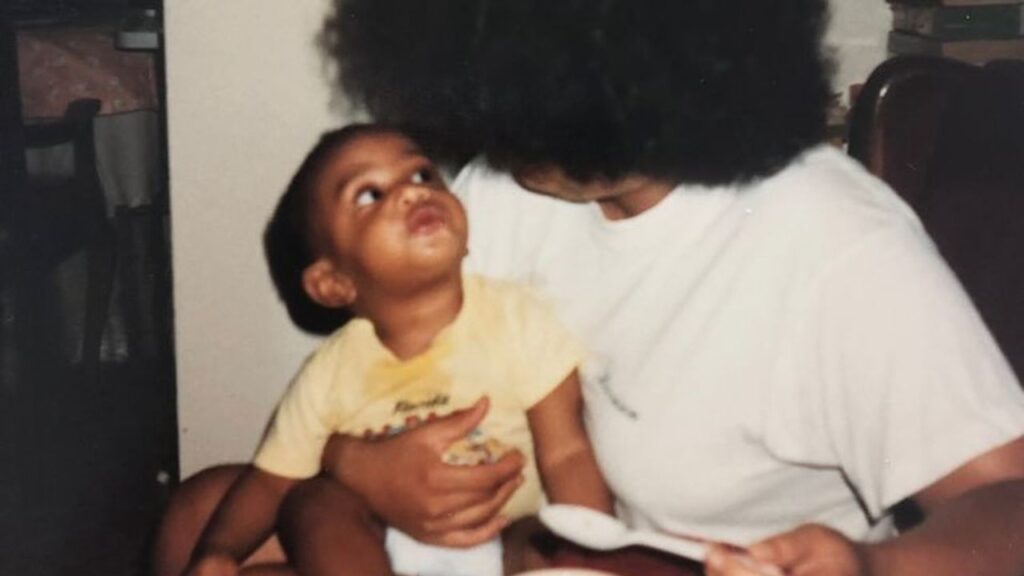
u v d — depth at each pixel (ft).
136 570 6.43
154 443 7.70
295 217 3.54
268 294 5.06
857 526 3.04
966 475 2.60
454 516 3.09
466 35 2.79
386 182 3.31
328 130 4.84
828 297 2.70
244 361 5.14
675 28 2.60
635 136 2.67
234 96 4.82
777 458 2.88
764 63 2.72
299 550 3.10
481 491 3.09
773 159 2.81
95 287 8.40
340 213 3.33
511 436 3.30
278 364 5.15
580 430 3.25
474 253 3.42
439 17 2.88
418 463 3.10
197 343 5.12
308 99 4.82
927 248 2.76
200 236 4.98
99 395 8.20
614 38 2.58
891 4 6.10
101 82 8.66
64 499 7.08
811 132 2.85
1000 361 2.66
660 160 2.71
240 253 5.01
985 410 2.60
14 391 8.12
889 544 2.46
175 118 4.84
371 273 3.30
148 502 7.07
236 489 3.48
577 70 2.61
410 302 3.32
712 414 2.87
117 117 8.77
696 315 2.87
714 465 2.93
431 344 3.34
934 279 2.68
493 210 3.41
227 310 5.08
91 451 7.54
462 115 2.97
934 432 2.62
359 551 3.05
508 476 3.13
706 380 2.86
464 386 3.30
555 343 3.21
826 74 2.87
